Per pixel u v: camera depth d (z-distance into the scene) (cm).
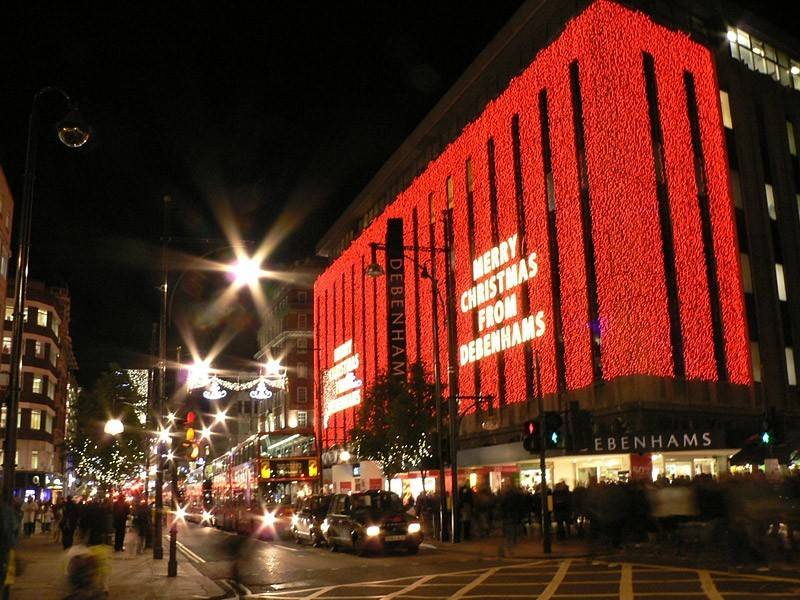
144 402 6600
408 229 5916
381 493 2609
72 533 2645
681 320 3725
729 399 3794
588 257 3856
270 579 1827
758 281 4147
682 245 3834
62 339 9400
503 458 3709
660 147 3906
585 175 3916
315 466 4250
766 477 1759
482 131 4881
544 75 4269
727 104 4338
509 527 2308
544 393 4084
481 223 4838
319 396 5572
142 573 1927
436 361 2944
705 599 1192
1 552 768
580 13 4006
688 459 3322
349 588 1584
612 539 2102
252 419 10219
